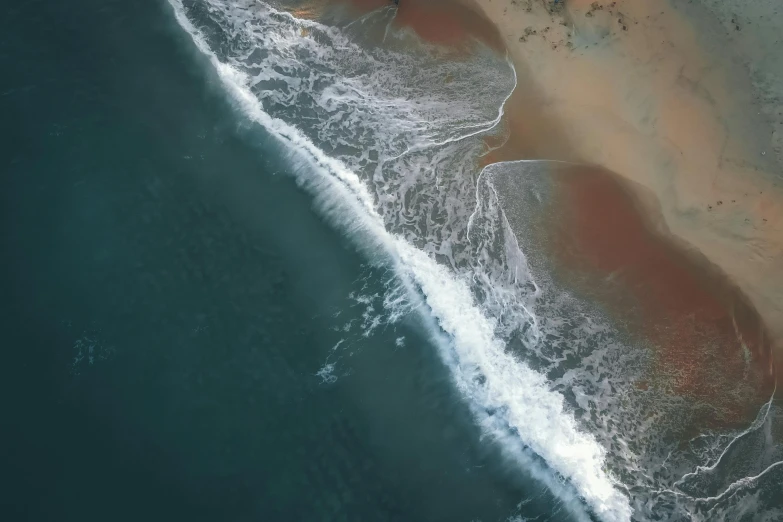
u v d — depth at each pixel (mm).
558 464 19188
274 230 22094
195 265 21156
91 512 17594
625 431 19531
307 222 22375
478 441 19375
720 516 18594
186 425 18859
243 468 18453
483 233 21922
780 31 21500
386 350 20438
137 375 19375
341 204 22641
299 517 18000
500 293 21234
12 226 21078
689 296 20359
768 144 20609
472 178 22547
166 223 21719
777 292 19984
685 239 20781
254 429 18984
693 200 20812
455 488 18703
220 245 21578
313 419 19266
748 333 19875
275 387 19609
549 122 22500
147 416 18859
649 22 22141
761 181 20359
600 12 22562
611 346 20359
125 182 22203
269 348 20109
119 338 19812
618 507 18719
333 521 18016
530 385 20141
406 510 18328
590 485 18953
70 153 22453
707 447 19156
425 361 20359
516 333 20750
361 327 20703
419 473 18812
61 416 18625
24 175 21906
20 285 20266
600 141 21859
